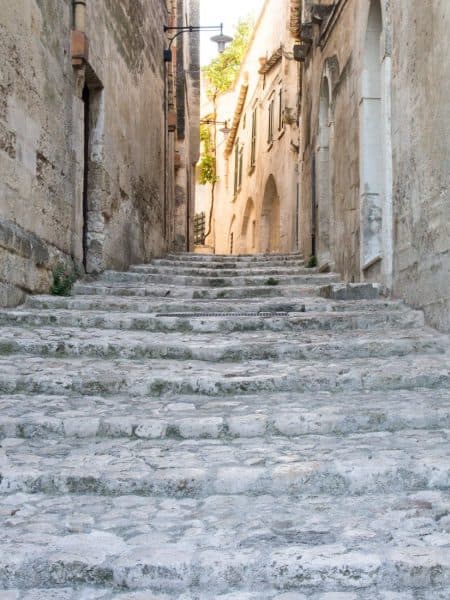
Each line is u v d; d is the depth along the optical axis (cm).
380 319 688
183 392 500
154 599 267
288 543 292
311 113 1391
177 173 2180
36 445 404
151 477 351
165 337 629
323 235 1238
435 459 364
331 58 1165
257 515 322
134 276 998
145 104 1342
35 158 754
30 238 733
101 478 352
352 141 987
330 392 506
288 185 1953
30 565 277
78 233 917
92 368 534
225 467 360
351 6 1001
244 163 3112
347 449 389
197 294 888
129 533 304
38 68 763
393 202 793
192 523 314
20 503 338
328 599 264
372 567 272
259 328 672
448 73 610
